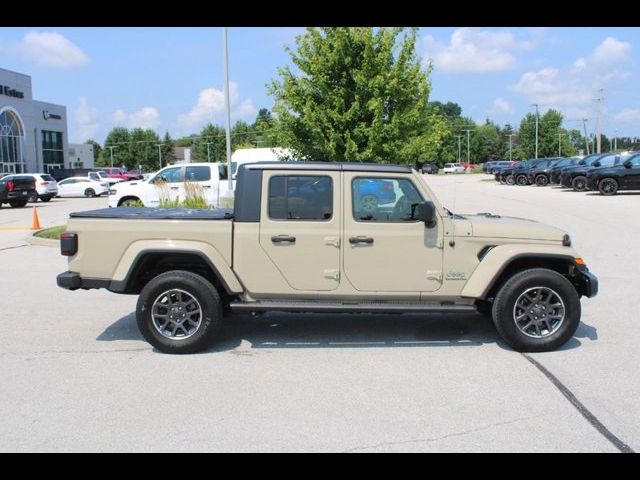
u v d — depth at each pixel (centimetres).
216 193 1783
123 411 432
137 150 12025
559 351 567
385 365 529
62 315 726
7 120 4862
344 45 1377
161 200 1591
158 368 526
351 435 390
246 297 578
